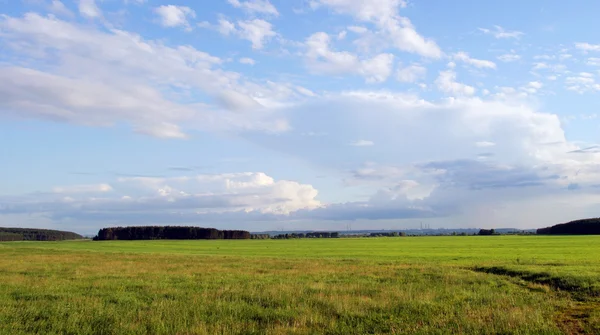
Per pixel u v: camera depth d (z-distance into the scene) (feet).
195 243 395.96
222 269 116.78
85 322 52.47
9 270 114.32
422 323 51.85
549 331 46.57
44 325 51.37
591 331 46.73
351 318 54.65
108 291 76.07
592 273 84.02
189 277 97.14
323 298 66.23
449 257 159.74
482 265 113.70
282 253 211.61
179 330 48.65
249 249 262.06
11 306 61.11
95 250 251.39
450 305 61.16
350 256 177.27
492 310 56.49
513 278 88.38
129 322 52.11
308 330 48.83
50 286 81.71
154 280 91.81
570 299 65.62
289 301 65.31
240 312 58.08
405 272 102.37
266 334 47.32
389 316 55.52
